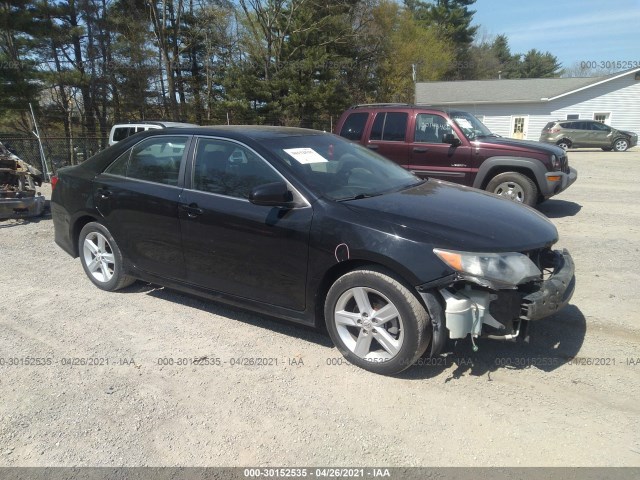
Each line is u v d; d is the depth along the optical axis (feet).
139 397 10.57
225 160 13.30
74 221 16.76
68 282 17.43
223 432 9.47
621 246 21.07
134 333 13.47
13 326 13.98
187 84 116.16
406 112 28.35
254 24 106.32
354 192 12.52
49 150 58.34
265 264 12.28
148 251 14.71
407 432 9.39
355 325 11.39
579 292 15.93
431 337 10.79
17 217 26.71
